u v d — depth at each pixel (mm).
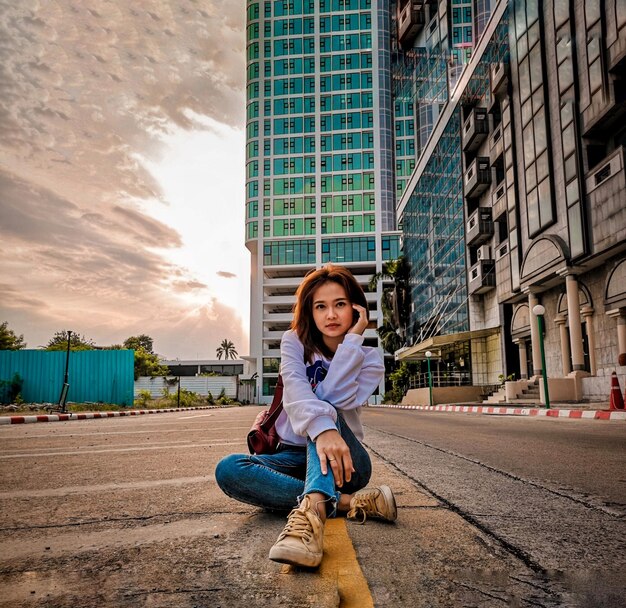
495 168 30406
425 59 46438
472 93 32344
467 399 31656
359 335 2230
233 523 2338
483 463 4504
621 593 1526
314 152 76562
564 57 20562
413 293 49188
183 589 1542
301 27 79562
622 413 11367
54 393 28359
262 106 78500
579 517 2469
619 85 17750
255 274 77750
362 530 2197
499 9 27203
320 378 2227
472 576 1660
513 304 28297
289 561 1630
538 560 1820
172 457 5113
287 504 2340
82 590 1556
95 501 2955
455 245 35719
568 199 20219
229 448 5906
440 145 39219
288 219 75438
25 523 2451
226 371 92562
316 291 2256
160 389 60000
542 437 7465
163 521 2424
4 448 6613
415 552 1898
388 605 1437
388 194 74812
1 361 28156
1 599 1492
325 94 77625
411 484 3359
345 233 74312
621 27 17141
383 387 61188
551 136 21734
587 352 21125
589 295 20328
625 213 16828
